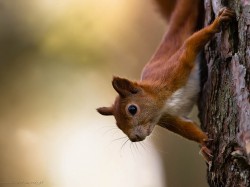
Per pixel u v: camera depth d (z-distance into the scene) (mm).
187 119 8148
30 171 12844
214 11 7324
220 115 6914
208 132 7230
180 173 11883
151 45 12805
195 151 11953
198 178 11828
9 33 12641
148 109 8250
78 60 12695
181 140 11977
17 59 12719
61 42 12695
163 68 8344
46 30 12609
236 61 6645
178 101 8133
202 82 7965
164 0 9609
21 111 12930
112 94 12930
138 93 8312
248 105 6414
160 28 12844
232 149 6625
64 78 12820
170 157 11930
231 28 6867
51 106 12891
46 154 13000
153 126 8336
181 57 8016
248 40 6531
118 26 12719
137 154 12398
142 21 12789
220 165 6805
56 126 13016
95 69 12766
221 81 6957
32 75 12789
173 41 8633
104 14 12625
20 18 12664
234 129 6637
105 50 12781
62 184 12914
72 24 12602
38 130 12992
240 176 6457
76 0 12570
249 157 6211
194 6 8539
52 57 12727
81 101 12953
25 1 12664
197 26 8539
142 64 12805
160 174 12000
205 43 7664
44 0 12688
